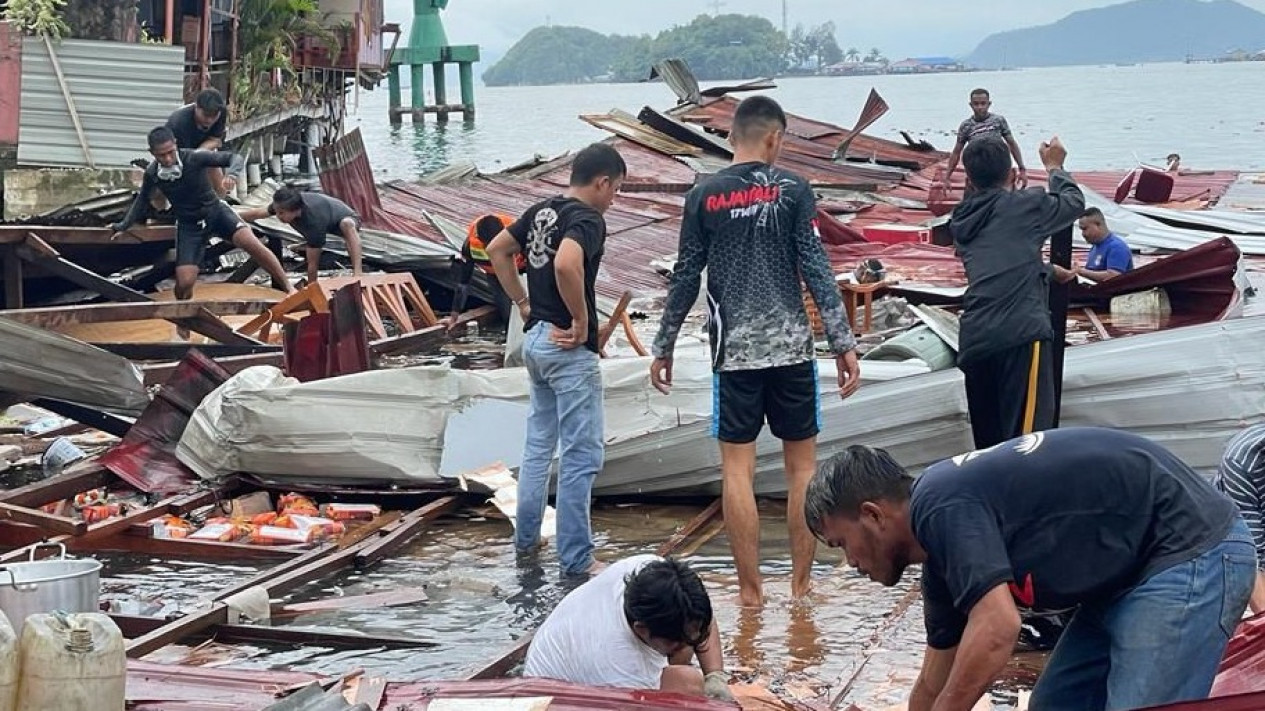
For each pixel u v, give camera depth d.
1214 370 7.84
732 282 6.57
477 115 103.31
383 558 7.57
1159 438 7.90
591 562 7.27
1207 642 3.80
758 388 6.63
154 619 6.30
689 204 6.62
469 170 23.72
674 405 8.56
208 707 4.45
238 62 26.09
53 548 7.34
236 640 6.22
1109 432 3.97
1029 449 3.89
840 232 18.66
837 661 5.98
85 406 9.58
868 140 31.19
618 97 182.12
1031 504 3.79
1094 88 136.25
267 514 8.15
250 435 8.51
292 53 30.38
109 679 3.90
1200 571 3.79
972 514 3.75
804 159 29.17
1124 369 7.92
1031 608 3.95
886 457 3.98
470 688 4.59
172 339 13.26
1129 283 14.23
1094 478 3.81
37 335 9.20
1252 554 3.88
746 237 6.53
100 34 17.69
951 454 8.10
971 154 7.17
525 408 8.70
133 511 8.11
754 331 6.56
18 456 9.79
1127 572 3.83
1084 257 18.00
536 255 7.11
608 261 18.50
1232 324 7.95
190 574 7.34
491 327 15.54
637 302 16.16
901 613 6.53
